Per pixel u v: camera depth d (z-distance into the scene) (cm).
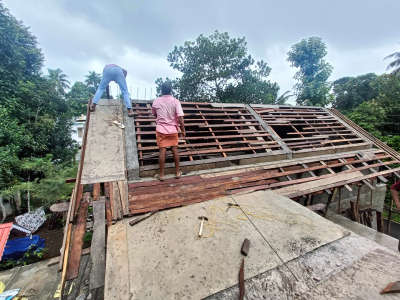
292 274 124
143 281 117
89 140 308
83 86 1816
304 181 327
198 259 135
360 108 1287
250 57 1308
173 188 261
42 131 1074
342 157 443
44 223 699
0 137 796
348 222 424
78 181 229
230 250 144
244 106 548
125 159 290
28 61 1173
